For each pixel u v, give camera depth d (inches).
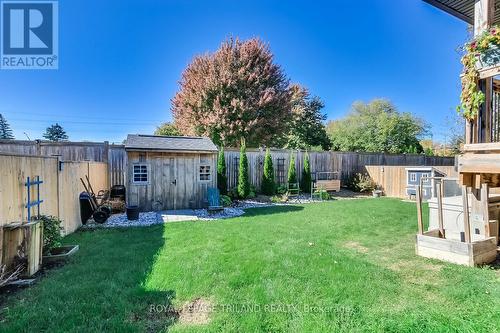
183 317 85.8
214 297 97.8
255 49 613.9
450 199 183.9
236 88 585.9
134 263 132.4
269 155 418.0
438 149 767.7
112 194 311.9
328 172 482.9
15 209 132.5
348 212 286.0
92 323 80.9
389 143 823.1
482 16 146.7
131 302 93.9
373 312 86.7
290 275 116.9
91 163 283.3
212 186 330.6
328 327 78.0
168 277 114.7
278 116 635.5
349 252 152.1
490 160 137.3
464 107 146.9
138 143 303.4
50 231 145.3
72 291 101.7
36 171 156.2
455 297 96.6
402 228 212.5
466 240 133.5
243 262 132.8
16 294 101.2
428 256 144.2
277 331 77.1
